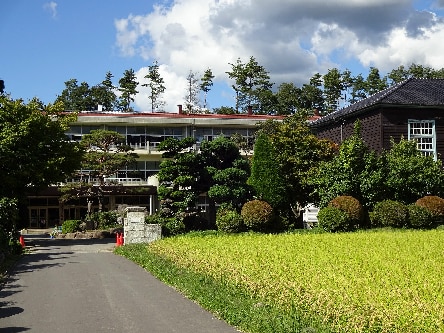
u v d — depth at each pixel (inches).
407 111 1306.6
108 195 1854.1
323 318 341.4
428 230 1023.0
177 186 1251.2
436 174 1147.9
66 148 1257.4
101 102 3710.6
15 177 1160.8
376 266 508.1
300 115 1362.0
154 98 3661.4
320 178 1173.7
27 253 933.2
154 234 1047.6
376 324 306.2
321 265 525.3
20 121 1178.6
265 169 1213.1
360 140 1178.6
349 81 3762.3
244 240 864.9
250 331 350.3
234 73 3661.4
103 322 394.3
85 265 729.6
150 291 516.7
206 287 489.1
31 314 424.5
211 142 1289.4
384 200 1120.2
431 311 318.3
